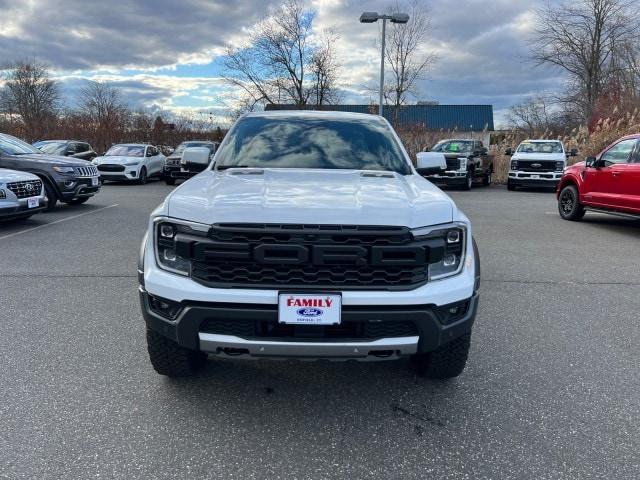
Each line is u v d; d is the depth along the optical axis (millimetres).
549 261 7066
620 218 11578
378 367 3645
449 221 2861
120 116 35281
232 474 2420
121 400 3092
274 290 2617
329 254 2592
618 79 31406
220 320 2672
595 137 22250
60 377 3367
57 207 12117
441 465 2520
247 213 2660
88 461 2488
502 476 2438
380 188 3125
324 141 4168
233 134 4312
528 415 2998
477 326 4480
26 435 2697
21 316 4516
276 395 3213
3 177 8484
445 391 3287
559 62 34938
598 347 4035
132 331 4191
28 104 51750
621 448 2670
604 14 32750
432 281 2750
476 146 20406
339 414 2994
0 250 7238
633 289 5703
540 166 18500
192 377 3422
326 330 2691
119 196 15055
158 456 2545
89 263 6520
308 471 2455
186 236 2686
